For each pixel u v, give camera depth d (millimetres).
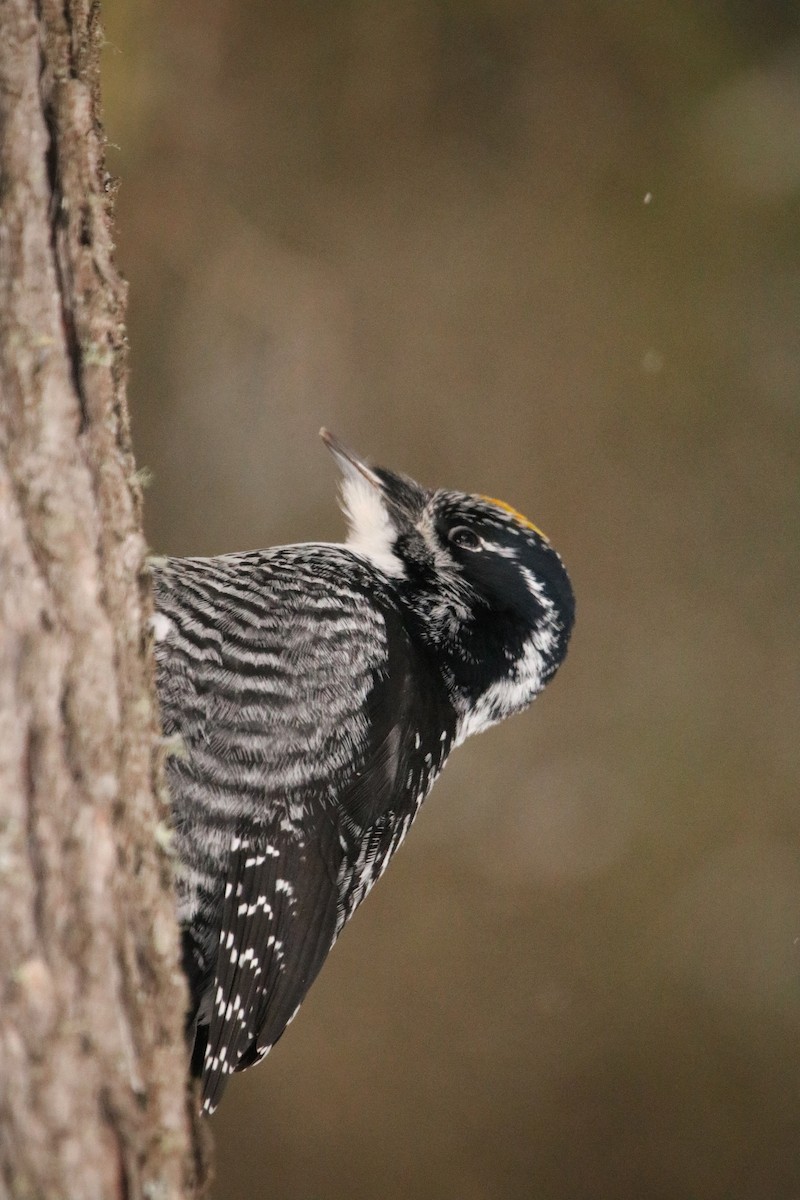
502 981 12328
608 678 12953
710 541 13188
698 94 13047
